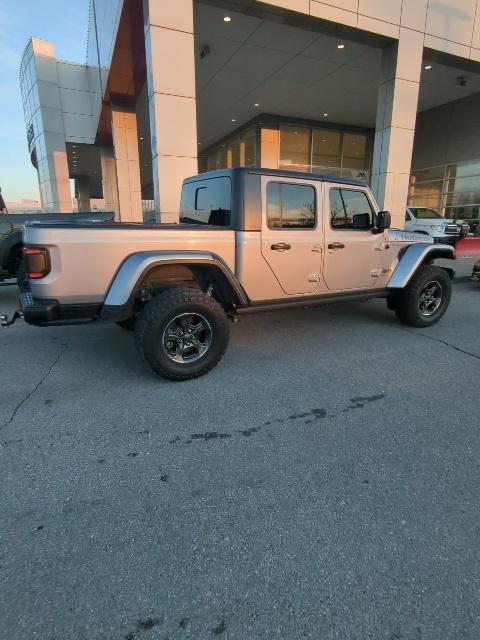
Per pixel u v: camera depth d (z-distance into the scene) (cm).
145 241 347
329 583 169
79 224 332
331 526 199
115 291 335
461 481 233
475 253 992
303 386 357
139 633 148
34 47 1892
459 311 638
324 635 148
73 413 309
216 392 345
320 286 449
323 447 266
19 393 344
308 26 930
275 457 255
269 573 173
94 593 163
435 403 327
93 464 248
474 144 1675
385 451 261
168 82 752
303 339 489
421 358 426
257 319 579
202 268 377
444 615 155
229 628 150
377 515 206
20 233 681
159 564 177
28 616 154
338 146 1944
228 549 186
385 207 1094
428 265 540
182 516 206
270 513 208
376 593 164
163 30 734
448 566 176
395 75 1022
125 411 312
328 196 436
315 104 1605
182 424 294
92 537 192
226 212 400
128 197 1573
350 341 482
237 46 1109
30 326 549
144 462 250
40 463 249
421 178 1953
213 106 1625
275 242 404
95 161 2786
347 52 1148
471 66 1176
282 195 405
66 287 326
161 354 348
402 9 981
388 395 340
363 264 477
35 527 198
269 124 1753
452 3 1048
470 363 413
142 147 2361
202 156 2505
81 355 436
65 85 1989
